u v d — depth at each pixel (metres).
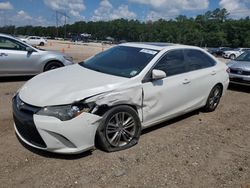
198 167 3.84
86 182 3.30
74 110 3.51
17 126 3.88
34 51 8.55
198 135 4.93
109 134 3.95
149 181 3.42
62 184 3.23
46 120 3.44
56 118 3.45
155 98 4.45
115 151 4.03
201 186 3.42
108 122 3.85
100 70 4.55
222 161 4.07
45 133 3.46
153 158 3.96
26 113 3.58
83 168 3.57
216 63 6.18
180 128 5.19
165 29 112.62
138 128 4.25
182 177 3.57
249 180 3.64
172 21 120.50
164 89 4.58
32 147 3.98
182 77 5.00
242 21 96.69
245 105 7.31
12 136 4.31
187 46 5.51
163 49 4.88
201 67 5.66
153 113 4.50
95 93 3.69
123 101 3.96
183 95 5.05
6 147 3.96
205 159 4.08
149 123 4.53
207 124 5.54
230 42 97.00
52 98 3.56
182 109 5.18
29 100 3.64
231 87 9.77
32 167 3.52
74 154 3.85
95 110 3.67
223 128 5.40
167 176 3.56
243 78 8.97
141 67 4.41
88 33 138.25
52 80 4.11
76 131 3.52
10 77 8.94
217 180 3.58
